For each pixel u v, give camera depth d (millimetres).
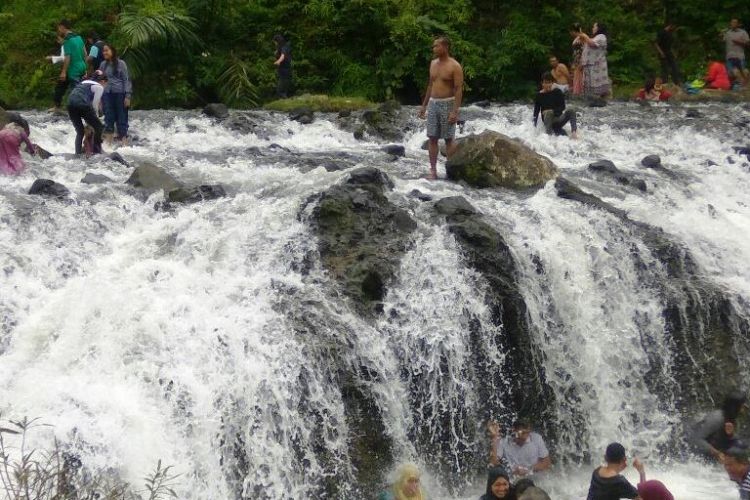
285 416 8672
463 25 25328
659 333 10969
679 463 10273
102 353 8641
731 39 23297
